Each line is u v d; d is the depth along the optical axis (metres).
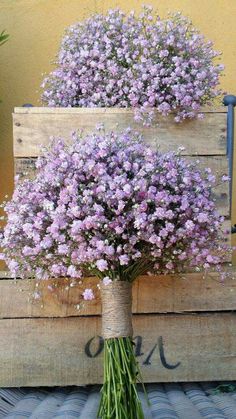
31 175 1.96
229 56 2.69
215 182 1.99
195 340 1.90
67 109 1.98
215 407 1.72
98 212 1.49
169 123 2.00
